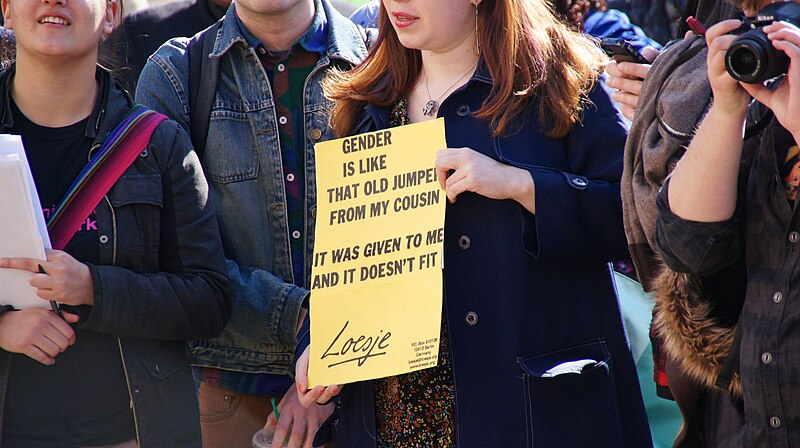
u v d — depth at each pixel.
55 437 6.92
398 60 6.66
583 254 6.18
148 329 6.91
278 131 7.95
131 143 7.04
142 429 7.01
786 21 4.73
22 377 6.89
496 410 6.14
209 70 7.96
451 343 6.21
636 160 5.69
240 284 7.77
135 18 10.05
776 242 5.13
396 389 6.39
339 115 6.85
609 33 8.32
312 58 8.09
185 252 7.20
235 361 8.02
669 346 5.80
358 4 13.46
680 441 6.01
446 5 6.21
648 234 5.61
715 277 5.62
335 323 6.25
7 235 6.46
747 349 5.17
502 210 6.20
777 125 5.20
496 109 6.23
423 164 6.21
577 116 6.29
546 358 6.15
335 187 6.37
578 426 6.12
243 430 8.20
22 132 7.03
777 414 5.07
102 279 6.75
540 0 6.69
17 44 6.95
